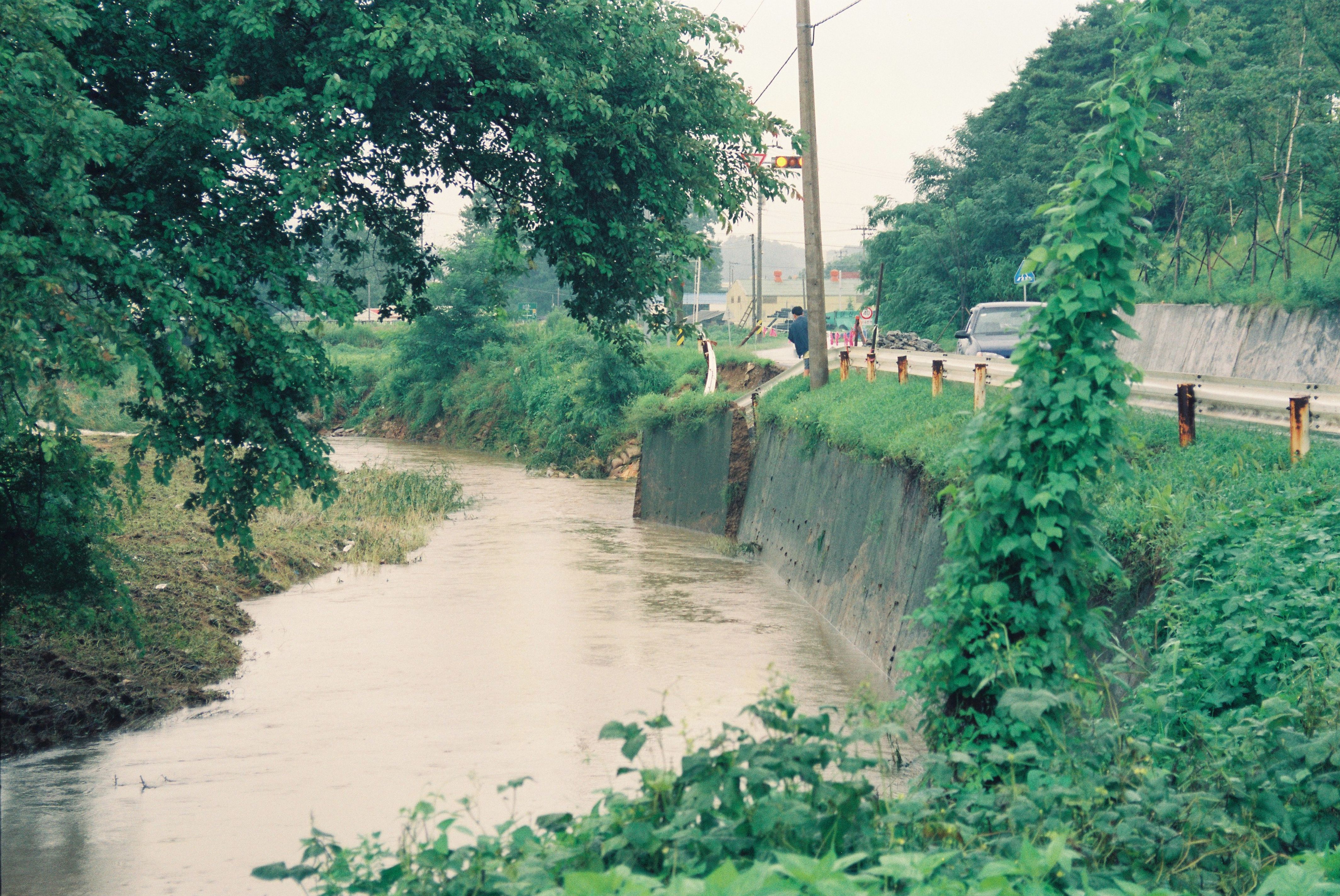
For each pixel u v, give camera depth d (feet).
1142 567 26.00
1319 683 17.54
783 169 51.96
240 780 27.32
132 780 27.43
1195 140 103.40
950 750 17.72
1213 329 88.84
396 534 72.84
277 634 45.62
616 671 39.27
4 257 25.73
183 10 34.42
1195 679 20.45
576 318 45.83
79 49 33.58
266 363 33.37
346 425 208.23
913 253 164.14
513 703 34.76
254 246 34.53
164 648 39.37
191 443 33.96
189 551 55.36
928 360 57.72
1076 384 18.79
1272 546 23.13
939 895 10.12
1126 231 18.94
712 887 9.34
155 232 32.45
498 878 12.93
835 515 54.39
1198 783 15.14
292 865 21.31
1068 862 10.85
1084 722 16.99
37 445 32.09
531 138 37.50
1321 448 29.76
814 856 12.73
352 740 30.86
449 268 188.96
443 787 26.40
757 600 55.11
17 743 30.07
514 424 157.69
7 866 21.66
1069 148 151.23
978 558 19.56
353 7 34.63
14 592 33.88
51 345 26.43
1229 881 13.01
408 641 44.39
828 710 16.07
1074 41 160.66
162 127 31.71
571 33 39.78
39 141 26.61
